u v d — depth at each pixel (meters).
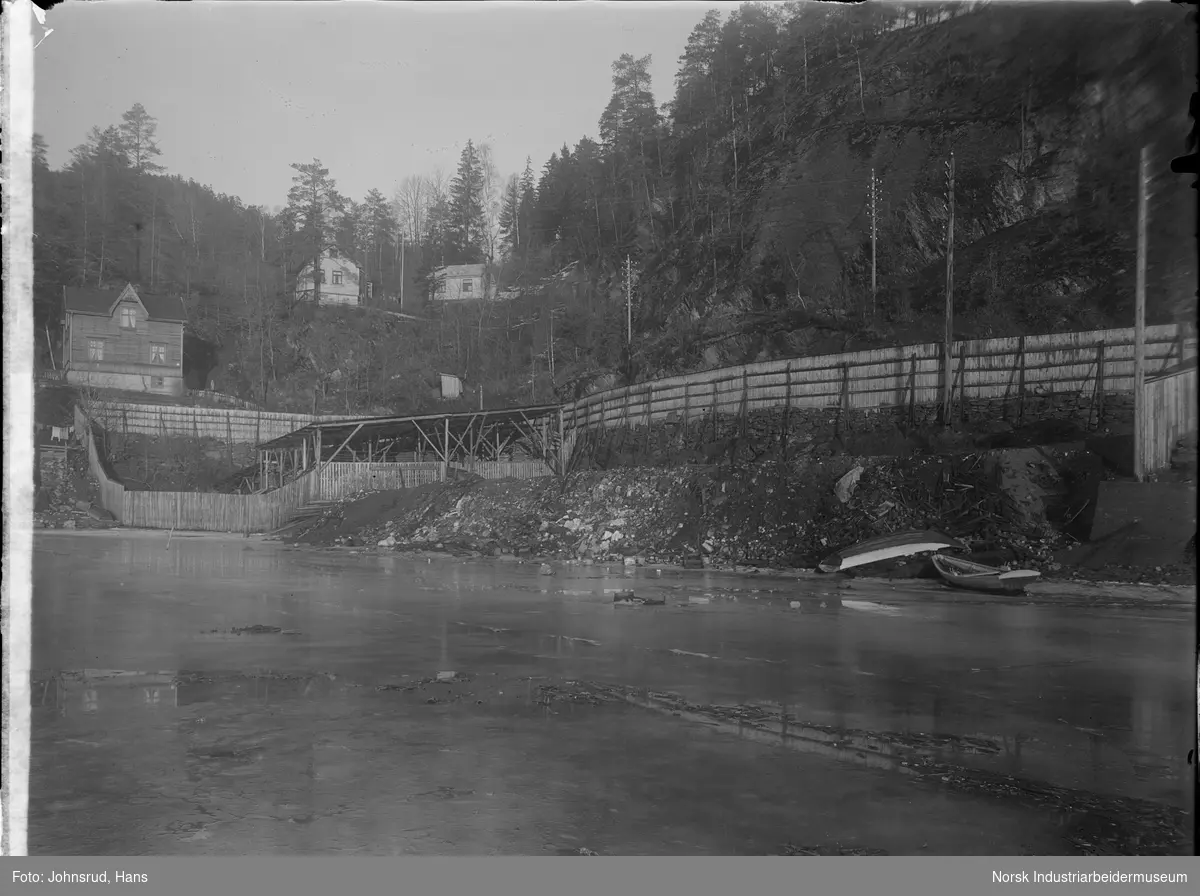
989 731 7.81
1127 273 36.84
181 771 6.40
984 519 24.41
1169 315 28.47
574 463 46.88
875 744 7.34
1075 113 47.19
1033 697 9.27
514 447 53.47
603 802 5.77
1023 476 25.16
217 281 89.81
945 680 10.18
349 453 58.56
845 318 46.84
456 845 4.98
